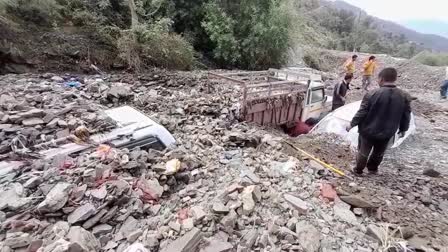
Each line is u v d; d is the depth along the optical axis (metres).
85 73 10.99
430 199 4.63
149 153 4.57
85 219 3.11
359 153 5.10
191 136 6.21
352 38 42.62
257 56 16.50
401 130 4.82
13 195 3.30
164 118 6.94
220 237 3.13
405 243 3.38
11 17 10.55
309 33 25.83
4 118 4.91
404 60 23.66
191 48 14.42
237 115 7.73
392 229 3.68
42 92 7.34
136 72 11.86
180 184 4.21
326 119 7.87
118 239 3.04
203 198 3.80
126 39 12.07
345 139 6.95
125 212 3.35
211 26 15.37
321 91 9.70
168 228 3.16
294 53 19.58
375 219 3.91
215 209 3.36
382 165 6.11
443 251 3.35
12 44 9.92
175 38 13.60
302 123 9.09
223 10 15.83
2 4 10.09
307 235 3.26
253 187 3.89
